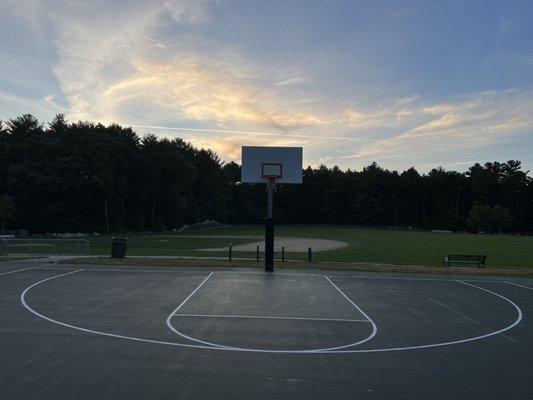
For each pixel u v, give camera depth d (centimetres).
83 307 1407
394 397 708
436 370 851
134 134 9538
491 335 1146
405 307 1508
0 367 822
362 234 8569
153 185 9544
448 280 2223
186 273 2280
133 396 691
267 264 2422
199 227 11988
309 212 15188
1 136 8381
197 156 12431
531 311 1483
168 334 1088
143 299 1556
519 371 855
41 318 1246
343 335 1115
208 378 780
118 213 8738
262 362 880
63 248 4206
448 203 13088
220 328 1158
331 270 2498
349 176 15075
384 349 995
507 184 12469
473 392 738
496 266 3206
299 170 2653
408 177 13838
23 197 7438
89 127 8688
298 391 725
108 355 907
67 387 725
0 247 3384
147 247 4588
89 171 7781
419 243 5831
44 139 7662
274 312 1375
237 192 14850
